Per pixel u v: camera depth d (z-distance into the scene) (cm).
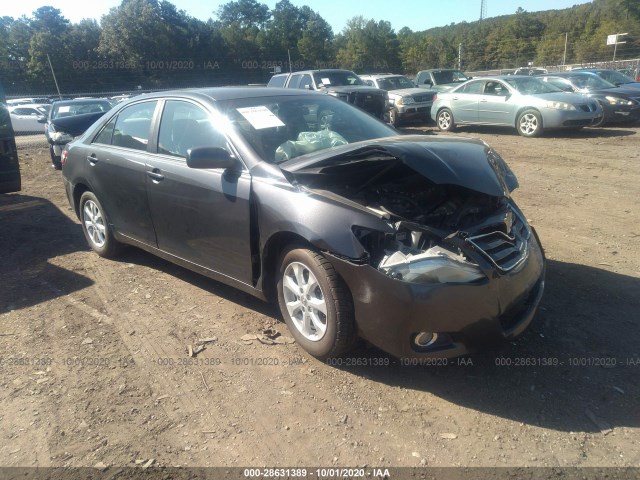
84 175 522
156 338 378
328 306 314
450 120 1470
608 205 664
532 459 254
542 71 2802
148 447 271
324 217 313
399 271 286
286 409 297
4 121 680
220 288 460
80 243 605
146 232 463
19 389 323
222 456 264
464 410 291
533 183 801
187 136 419
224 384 321
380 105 1405
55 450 271
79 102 1354
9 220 713
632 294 412
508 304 303
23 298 455
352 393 309
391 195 348
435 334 295
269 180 348
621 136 1235
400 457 259
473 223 323
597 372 318
